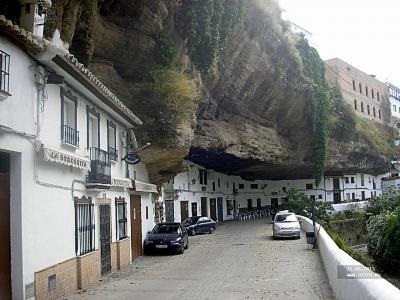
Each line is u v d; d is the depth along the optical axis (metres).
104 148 15.12
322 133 44.25
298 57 37.81
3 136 8.32
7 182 8.84
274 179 57.34
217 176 45.91
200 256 19.28
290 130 43.44
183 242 21.17
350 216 44.44
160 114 19.89
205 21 22.06
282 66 36.16
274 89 36.69
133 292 11.42
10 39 8.63
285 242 24.11
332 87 52.06
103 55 19.45
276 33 34.31
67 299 10.59
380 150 60.44
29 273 9.02
